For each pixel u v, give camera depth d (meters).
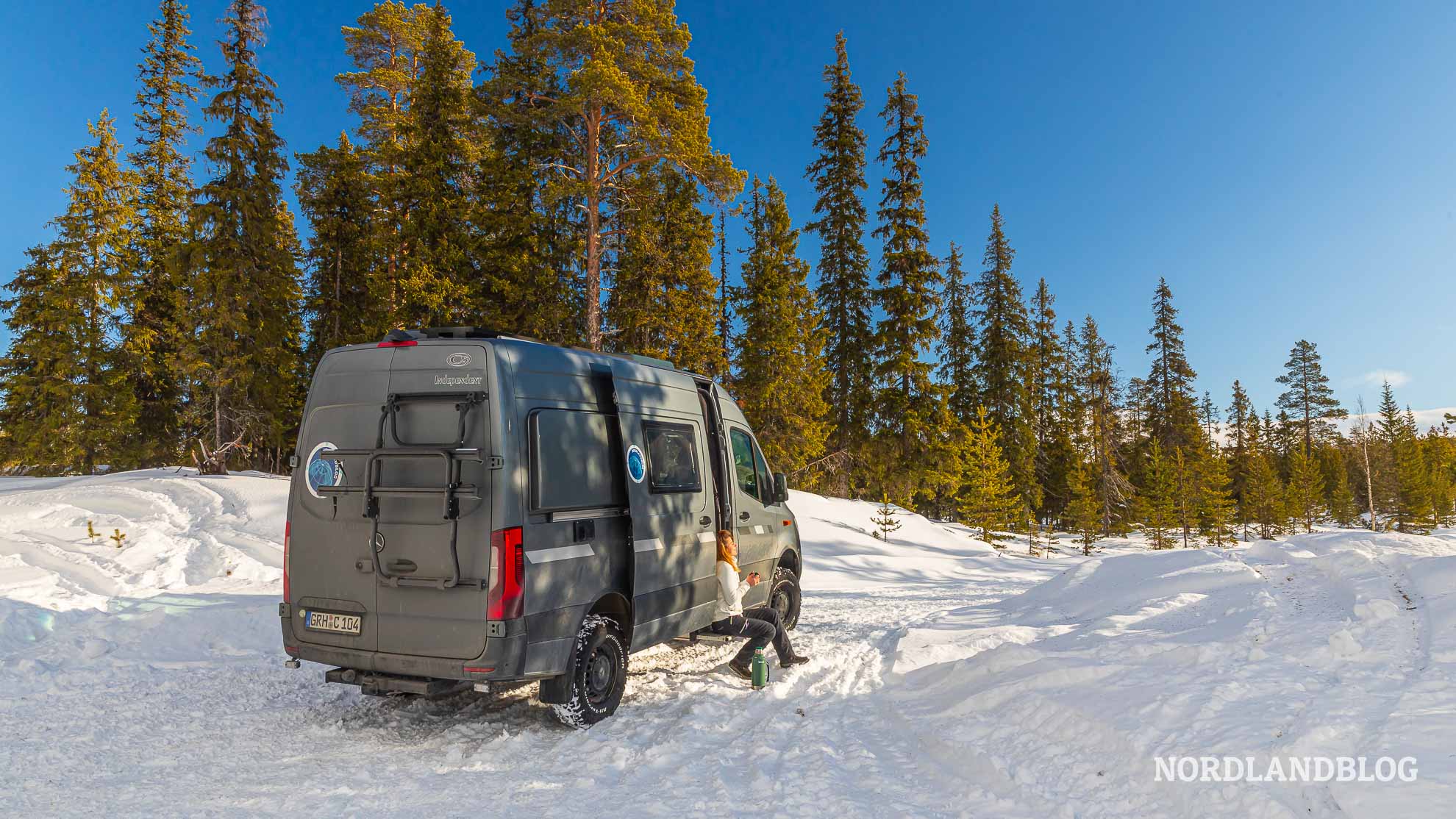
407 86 32.16
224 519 17.28
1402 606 5.21
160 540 13.92
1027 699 4.64
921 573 20.25
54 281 30.67
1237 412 68.25
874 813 3.50
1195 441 49.56
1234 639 5.17
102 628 7.47
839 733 4.82
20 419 31.19
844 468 34.88
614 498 5.60
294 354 31.08
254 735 4.85
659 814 3.54
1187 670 4.58
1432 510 64.31
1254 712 3.74
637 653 7.43
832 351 36.06
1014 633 7.38
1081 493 41.19
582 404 5.46
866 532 26.75
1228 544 47.69
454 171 26.97
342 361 5.21
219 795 3.81
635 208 24.70
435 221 25.53
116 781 4.02
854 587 15.26
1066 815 3.31
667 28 23.64
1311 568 7.19
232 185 25.16
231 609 8.17
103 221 30.56
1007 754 4.01
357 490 4.88
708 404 7.12
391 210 27.83
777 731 4.84
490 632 4.50
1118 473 47.19
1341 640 4.46
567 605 4.96
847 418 35.91
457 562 4.57
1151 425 54.00
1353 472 67.44
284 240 36.03
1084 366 53.00
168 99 32.34
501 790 3.88
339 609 4.90
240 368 25.27
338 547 4.94
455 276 25.36
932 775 4.03
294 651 5.04
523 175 25.91
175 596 10.05
